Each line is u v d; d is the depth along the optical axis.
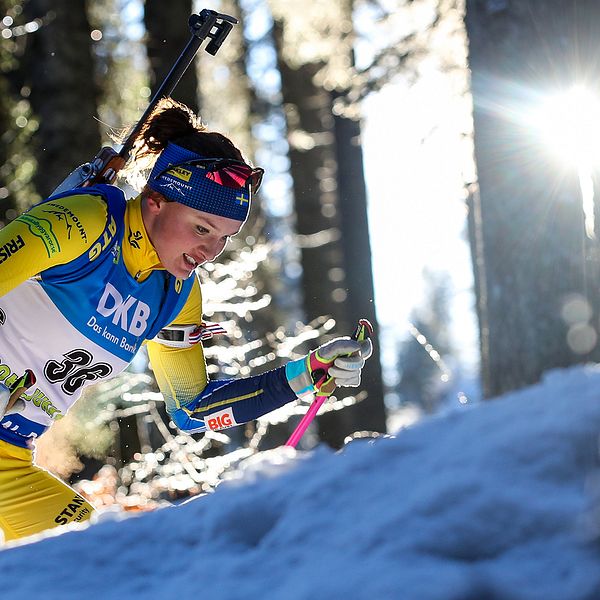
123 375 6.92
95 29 9.13
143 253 2.86
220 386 3.19
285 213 15.01
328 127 13.02
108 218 2.78
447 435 1.41
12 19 8.37
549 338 4.29
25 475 2.95
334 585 1.12
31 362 2.86
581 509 1.13
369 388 11.52
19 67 8.40
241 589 1.19
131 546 1.40
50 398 2.95
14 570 1.37
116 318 2.89
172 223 2.83
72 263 2.74
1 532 3.05
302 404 7.36
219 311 6.56
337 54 10.27
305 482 1.40
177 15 7.94
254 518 1.38
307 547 1.24
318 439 11.72
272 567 1.23
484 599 1.04
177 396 3.21
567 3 4.21
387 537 1.18
